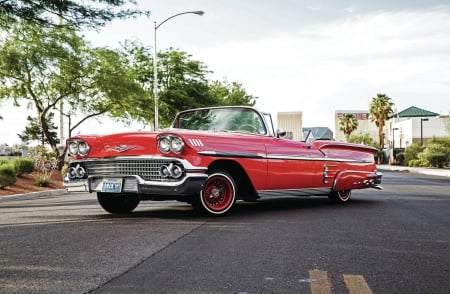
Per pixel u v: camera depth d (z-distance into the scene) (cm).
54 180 1762
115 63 2309
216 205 630
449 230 534
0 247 425
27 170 1669
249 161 645
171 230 517
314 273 333
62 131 2447
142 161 587
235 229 526
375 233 509
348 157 821
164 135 571
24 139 6062
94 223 580
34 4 1266
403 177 2298
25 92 2195
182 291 289
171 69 2767
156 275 325
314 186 756
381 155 6041
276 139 698
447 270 345
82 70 2170
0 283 305
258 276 324
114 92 2252
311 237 478
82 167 633
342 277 323
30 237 478
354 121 7681
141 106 2559
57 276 322
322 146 776
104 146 612
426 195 1077
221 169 629
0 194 1258
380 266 356
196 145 586
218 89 4112
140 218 623
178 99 2758
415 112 8656
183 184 571
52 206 877
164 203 864
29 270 338
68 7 1271
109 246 425
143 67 2773
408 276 327
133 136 594
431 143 4053
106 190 608
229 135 638
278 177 686
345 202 862
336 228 541
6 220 636
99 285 301
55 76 2155
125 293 285
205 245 432
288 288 296
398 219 629
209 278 318
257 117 707
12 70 2055
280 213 685
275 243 444
